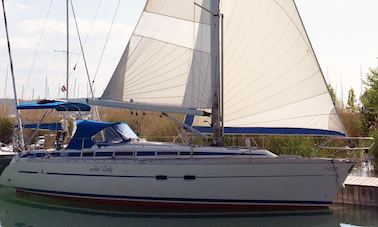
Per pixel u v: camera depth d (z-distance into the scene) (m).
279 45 11.23
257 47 11.38
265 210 10.77
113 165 11.37
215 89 11.29
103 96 12.06
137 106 11.72
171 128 17.33
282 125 11.15
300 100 11.07
